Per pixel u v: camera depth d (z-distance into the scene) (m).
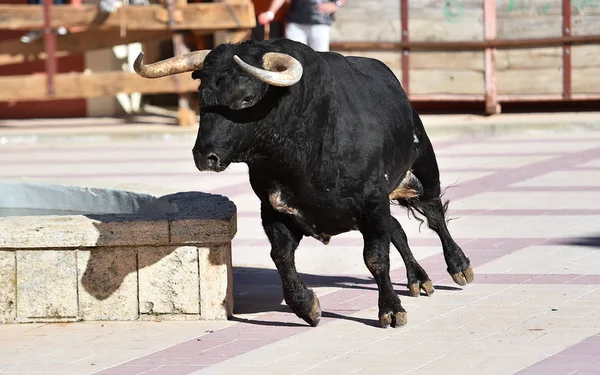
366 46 42.66
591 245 21.33
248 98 13.93
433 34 42.47
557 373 13.66
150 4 45.34
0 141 41.94
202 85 14.14
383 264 15.98
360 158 15.53
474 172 31.22
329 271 20.23
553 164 32.12
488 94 42.50
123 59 47.44
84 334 16.45
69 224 16.98
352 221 15.91
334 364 14.45
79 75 42.47
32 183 22.23
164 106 51.25
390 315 16.08
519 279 18.89
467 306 17.27
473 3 42.16
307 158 14.94
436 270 19.95
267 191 15.55
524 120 40.78
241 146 14.23
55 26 42.16
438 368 14.07
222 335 16.14
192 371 14.42
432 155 18.42
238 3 41.09
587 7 41.72
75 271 17.08
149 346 15.68
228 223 16.77
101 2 41.69
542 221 23.97
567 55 42.03
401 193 18.56
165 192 20.11
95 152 38.56
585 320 16.09
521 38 42.16
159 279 17.03
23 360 15.22
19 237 16.92
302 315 16.33
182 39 41.84
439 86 42.78
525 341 15.13
